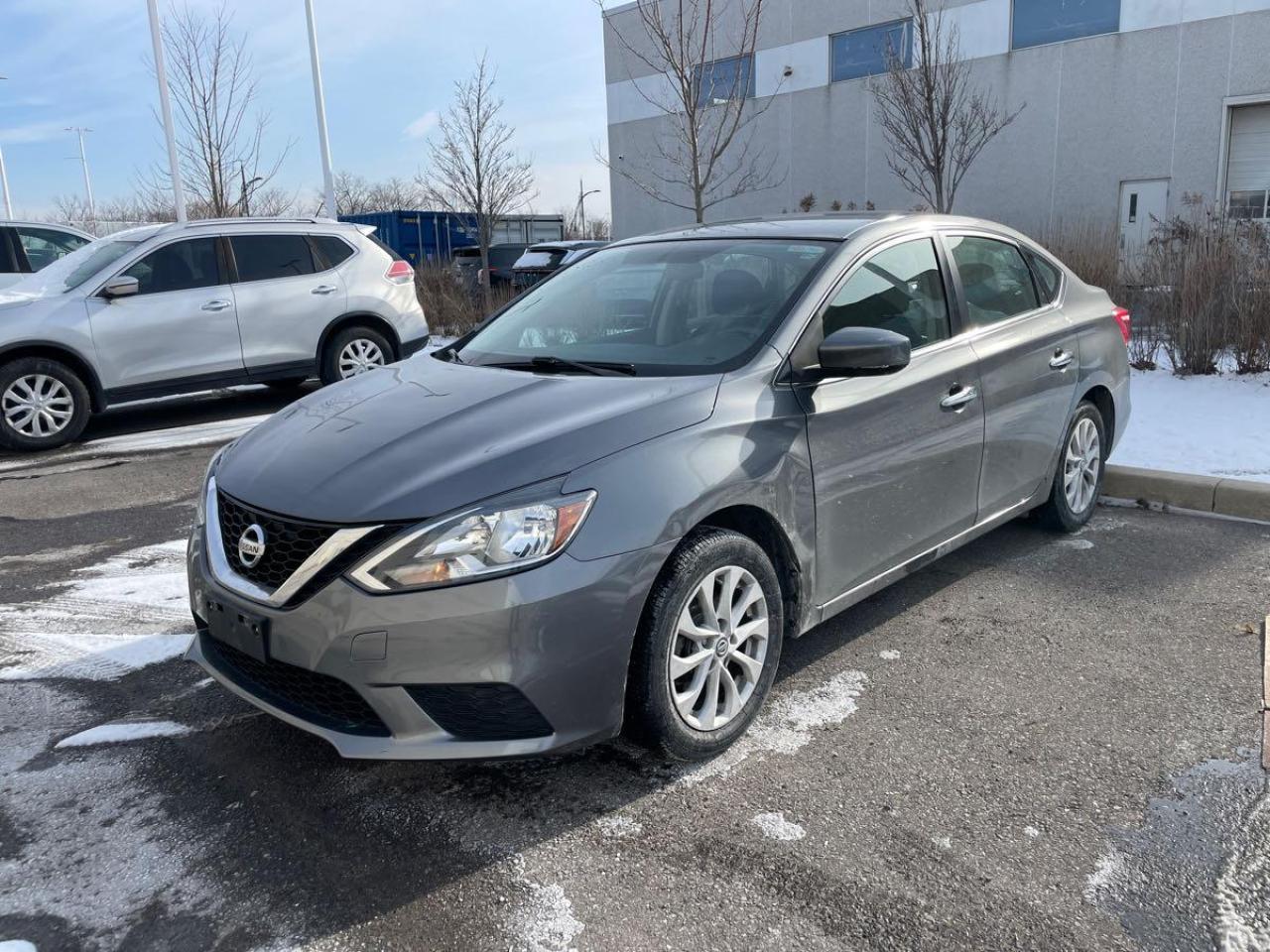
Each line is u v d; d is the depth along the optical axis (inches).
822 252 142.9
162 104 588.4
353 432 118.0
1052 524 193.5
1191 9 671.1
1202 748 118.3
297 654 102.3
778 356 127.1
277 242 351.6
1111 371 199.0
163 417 359.3
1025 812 106.2
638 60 983.6
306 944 88.7
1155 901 91.8
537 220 1047.0
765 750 120.1
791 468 122.5
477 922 91.1
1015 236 183.5
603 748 122.0
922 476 145.3
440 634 97.6
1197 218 445.4
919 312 150.8
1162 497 214.2
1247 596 164.2
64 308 309.1
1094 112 724.7
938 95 643.5
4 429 299.3
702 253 153.7
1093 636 150.5
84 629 161.2
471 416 117.6
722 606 116.3
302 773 117.5
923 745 120.5
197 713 132.5
